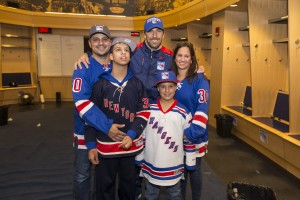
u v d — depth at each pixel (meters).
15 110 6.69
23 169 3.10
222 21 4.73
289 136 2.98
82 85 1.71
